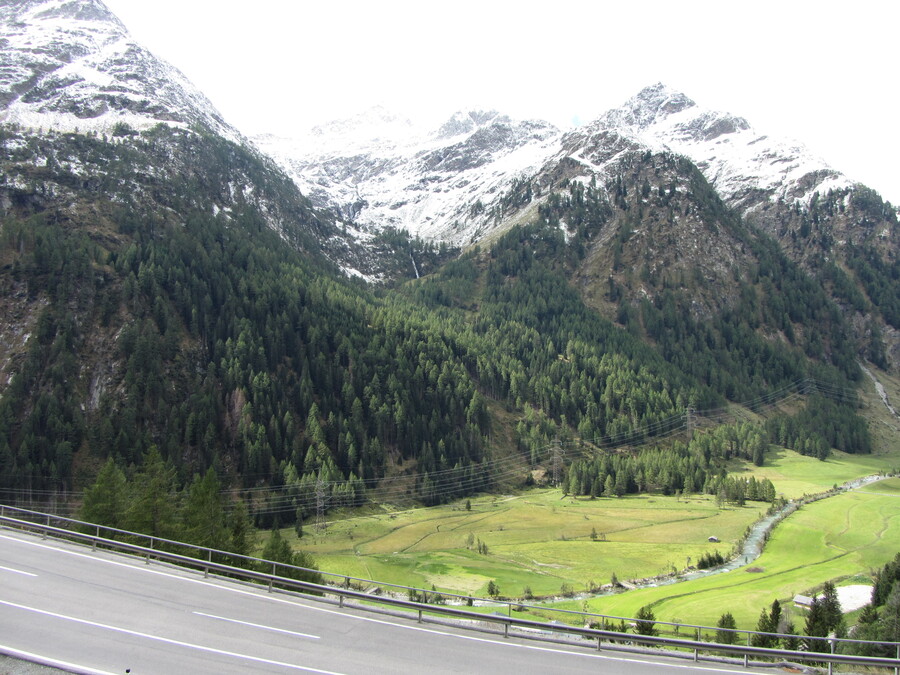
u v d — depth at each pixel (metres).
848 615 74.31
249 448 149.12
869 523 129.62
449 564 107.31
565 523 139.12
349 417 174.88
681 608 80.75
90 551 50.09
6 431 135.00
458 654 35.22
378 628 38.31
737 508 149.25
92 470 135.12
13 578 42.78
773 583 92.81
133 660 31.88
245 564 64.75
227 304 190.25
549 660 35.12
